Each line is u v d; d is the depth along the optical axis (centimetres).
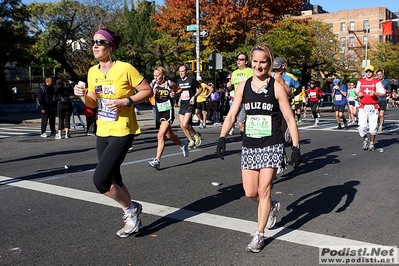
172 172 827
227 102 2406
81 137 1484
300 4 3425
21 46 3434
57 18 4138
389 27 3378
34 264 403
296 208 581
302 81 4547
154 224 515
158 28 3478
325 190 681
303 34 3966
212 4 3206
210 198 633
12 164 937
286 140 642
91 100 464
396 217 539
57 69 5444
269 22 3231
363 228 497
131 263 404
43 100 1495
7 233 487
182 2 3241
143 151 1109
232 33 3117
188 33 3262
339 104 1692
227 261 407
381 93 1052
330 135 1464
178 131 1681
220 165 899
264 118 420
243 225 509
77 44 3844
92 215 550
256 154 423
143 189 689
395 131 1573
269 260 409
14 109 3133
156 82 844
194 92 1002
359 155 1025
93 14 3953
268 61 422
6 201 620
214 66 2062
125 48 4131
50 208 583
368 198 631
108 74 447
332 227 501
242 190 682
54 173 821
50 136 1533
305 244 448
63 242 458
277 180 759
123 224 515
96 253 428
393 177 775
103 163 439
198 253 427
